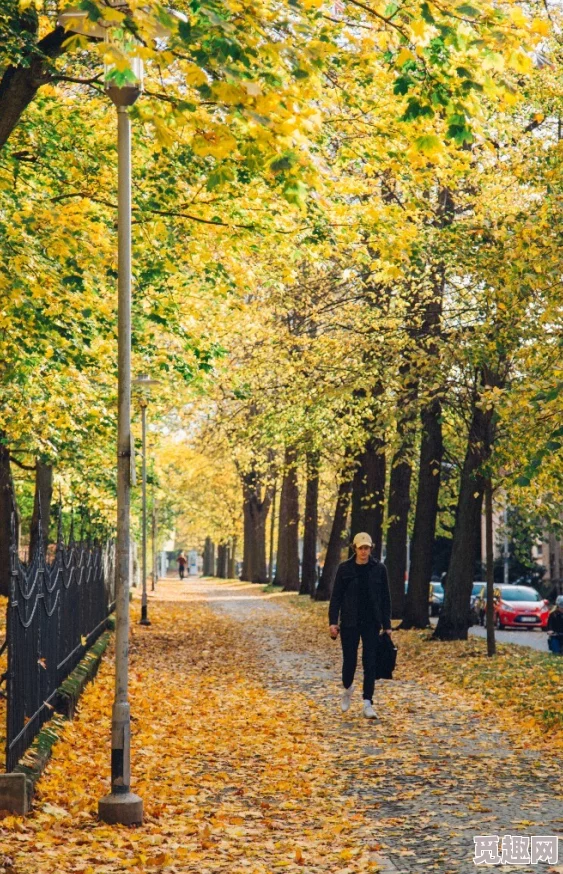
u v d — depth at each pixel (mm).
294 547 59438
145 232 13914
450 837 7477
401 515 32125
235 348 27844
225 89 7020
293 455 38438
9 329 14125
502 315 15820
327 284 26328
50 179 14742
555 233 12961
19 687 9039
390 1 7875
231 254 14656
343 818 8227
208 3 6801
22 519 45156
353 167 14992
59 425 19906
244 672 20453
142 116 8312
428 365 20078
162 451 59094
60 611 13406
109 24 6996
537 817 8023
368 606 13617
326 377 25016
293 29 7602
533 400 12141
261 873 6652
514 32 7430
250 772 10430
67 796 8664
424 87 8016
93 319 15562
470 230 17594
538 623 39781
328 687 17438
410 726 12867
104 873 6578
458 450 30531
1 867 6508
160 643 27484
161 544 96000
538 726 12500
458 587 25141
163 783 9703
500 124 14508
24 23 10555
